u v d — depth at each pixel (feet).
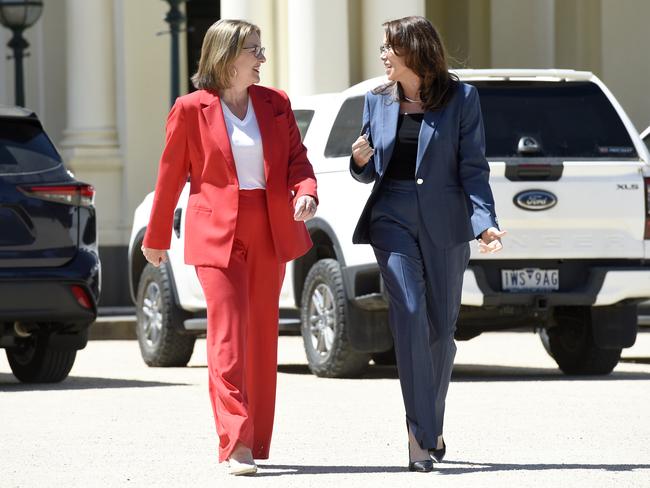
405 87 48.88
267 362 49.67
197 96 49.11
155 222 49.55
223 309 48.06
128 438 55.62
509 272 75.77
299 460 50.11
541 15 144.77
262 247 49.11
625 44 143.84
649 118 143.64
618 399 67.21
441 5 151.12
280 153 49.08
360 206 75.56
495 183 75.41
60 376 79.77
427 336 48.11
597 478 45.73
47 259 76.07
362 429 57.72
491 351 101.65
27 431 57.72
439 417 49.29
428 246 48.60
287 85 118.32
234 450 47.14
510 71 78.74
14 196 75.61
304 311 80.59
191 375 84.33
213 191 48.70
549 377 80.69
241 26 48.85
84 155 150.20
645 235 77.10
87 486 45.06
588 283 76.38
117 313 137.69
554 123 78.18
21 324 77.25
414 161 48.70
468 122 48.67
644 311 100.12
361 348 76.59
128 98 150.41
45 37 158.81
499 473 46.85
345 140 78.54
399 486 44.45
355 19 116.26
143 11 151.23
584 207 76.23
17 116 77.56
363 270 75.25
